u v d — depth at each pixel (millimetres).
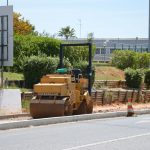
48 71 36719
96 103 36594
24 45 45250
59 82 26594
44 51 46250
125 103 40000
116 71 55844
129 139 18484
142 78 47438
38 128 22172
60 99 26094
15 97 28266
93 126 23109
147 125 23891
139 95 42312
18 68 43312
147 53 64500
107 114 28484
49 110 25969
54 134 19797
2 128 21562
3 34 29281
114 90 40281
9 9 29031
